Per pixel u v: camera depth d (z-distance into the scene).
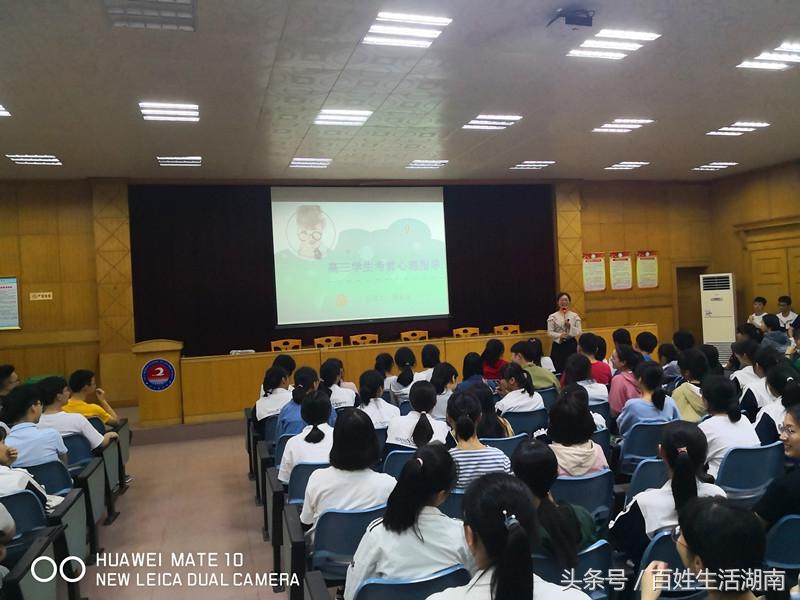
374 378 3.81
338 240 9.89
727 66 5.43
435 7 4.03
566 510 1.61
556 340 7.48
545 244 10.93
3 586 1.94
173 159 7.83
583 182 11.12
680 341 5.14
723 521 1.19
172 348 7.18
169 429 6.95
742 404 3.91
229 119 6.21
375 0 3.88
